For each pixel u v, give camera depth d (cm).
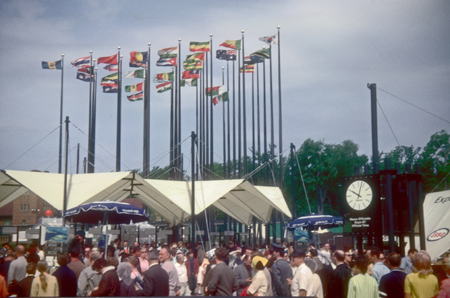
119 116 4172
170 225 3400
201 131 4784
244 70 4116
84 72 4481
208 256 1747
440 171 6300
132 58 4206
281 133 3462
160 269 896
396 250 1573
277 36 3766
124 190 2841
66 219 2183
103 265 952
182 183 2645
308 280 845
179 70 4216
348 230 1584
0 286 869
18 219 7219
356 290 758
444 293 682
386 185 1530
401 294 774
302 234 2502
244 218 3444
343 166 8062
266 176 4031
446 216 1605
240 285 1045
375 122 1797
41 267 856
